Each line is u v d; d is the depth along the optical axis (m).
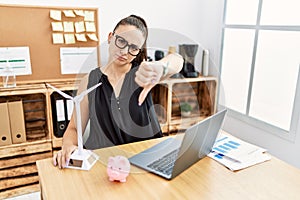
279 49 2.38
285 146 2.36
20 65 2.33
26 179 2.29
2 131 2.12
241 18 2.73
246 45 2.71
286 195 1.03
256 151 1.38
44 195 1.03
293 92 2.29
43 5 2.31
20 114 2.15
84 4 2.46
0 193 2.20
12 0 2.22
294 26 2.22
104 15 2.57
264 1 2.48
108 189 1.04
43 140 2.26
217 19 2.95
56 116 2.26
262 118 2.62
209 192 1.03
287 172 1.20
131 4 2.66
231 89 2.96
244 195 1.02
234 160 1.27
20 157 2.23
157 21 2.84
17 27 2.26
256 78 2.63
